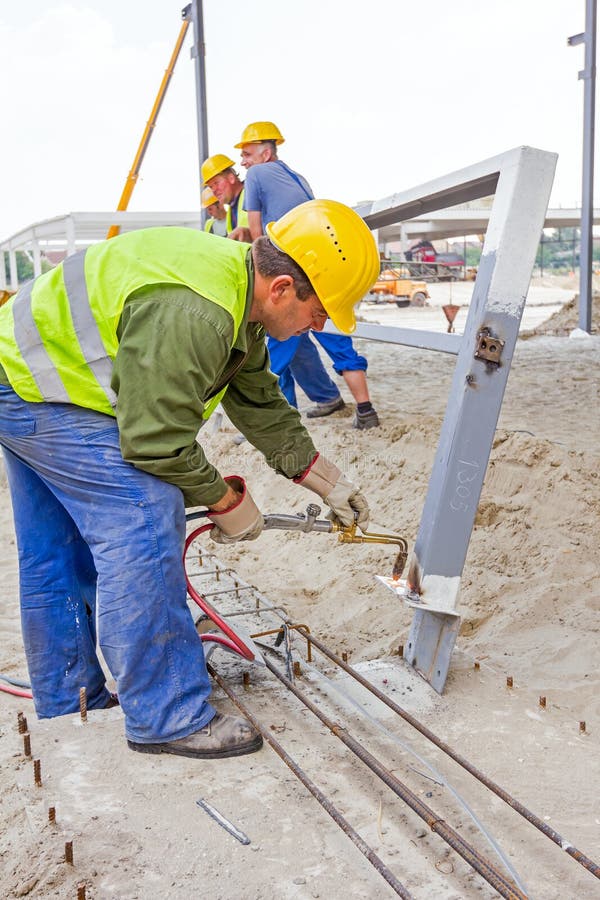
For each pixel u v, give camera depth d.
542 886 1.97
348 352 6.19
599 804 2.26
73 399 2.43
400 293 29.34
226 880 1.98
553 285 49.69
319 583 4.34
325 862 2.04
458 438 2.74
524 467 5.03
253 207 5.95
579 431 6.43
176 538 2.46
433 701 2.79
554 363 10.20
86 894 1.94
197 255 2.34
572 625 3.65
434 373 9.61
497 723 2.65
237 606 3.94
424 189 3.32
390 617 3.83
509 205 2.65
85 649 3.03
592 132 13.19
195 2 11.82
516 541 4.42
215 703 2.76
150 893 1.94
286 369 6.41
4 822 2.21
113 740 2.58
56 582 2.95
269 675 3.00
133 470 2.43
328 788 2.32
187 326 2.24
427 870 2.01
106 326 2.37
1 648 3.87
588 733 2.66
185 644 2.50
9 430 2.52
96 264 2.41
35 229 18.89
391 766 2.42
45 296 2.42
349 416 6.82
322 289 2.42
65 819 2.19
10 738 2.63
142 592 2.40
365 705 2.76
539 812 2.23
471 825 2.18
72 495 2.51
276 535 4.97
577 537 4.44
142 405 2.27
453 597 2.82
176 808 2.24
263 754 2.50
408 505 4.99
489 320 2.69
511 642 3.55
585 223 13.39
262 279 2.43
